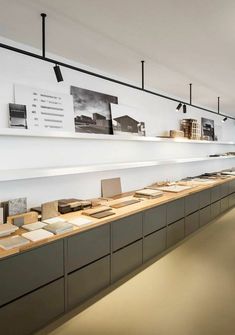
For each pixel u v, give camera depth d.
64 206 2.93
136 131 4.30
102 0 1.95
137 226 3.13
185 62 3.32
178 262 3.40
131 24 2.32
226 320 2.25
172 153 5.47
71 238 2.34
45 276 2.13
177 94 5.25
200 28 2.40
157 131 4.94
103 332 2.12
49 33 2.49
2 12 2.11
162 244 3.64
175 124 5.55
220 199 5.67
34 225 2.46
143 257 3.27
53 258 2.19
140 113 4.44
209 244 4.03
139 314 2.34
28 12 2.11
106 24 2.32
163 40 2.66
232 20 2.25
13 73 2.67
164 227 3.67
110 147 3.91
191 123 5.53
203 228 4.79
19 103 2.69
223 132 8.15
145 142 4.63
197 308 2.43
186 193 4.18
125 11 2.10
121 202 3.40
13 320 1.92
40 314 2.11
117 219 2.82
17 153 2.73
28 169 2.57
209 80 4.20
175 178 5.62
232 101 6.04
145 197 3.78
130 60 3.26
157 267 3.26
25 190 2.80
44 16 2.17
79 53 3.02
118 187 4.03
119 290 2.73
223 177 6.20
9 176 2.29
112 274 2.80
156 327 2.17
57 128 3.04
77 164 3.39
